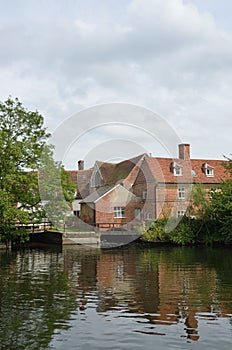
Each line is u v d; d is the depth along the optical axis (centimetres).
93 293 1328
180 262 2170
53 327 950
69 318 1023
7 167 2950
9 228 3064
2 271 1889
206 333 901
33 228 3469
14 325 964
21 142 2984
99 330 926
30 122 3122
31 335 894
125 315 1050
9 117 3088
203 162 4603
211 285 1443
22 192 3045
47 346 828
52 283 1530
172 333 903
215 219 3375
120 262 2209
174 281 1541
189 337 876
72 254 2686
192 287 1412
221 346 822
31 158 3030
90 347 821
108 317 1031
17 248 3272
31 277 1689
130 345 830
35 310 1103
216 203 3366
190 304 1160
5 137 3012
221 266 1973
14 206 3080
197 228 3388
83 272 1831
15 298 1256
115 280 1591
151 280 1577
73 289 1403
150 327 947
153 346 824
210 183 4341
